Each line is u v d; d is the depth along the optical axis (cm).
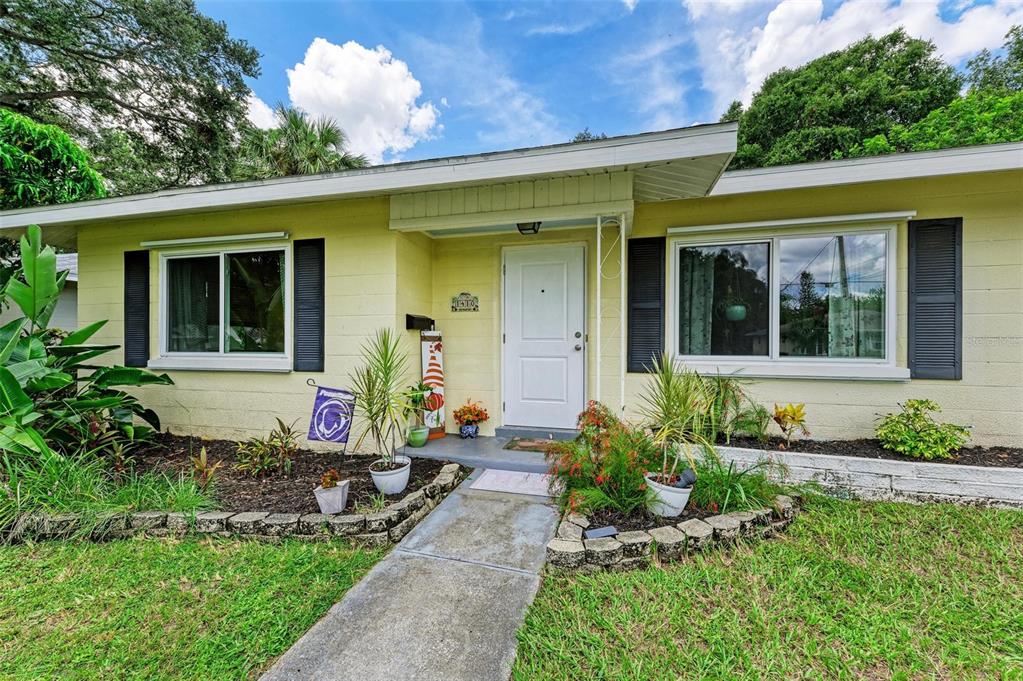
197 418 452
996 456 318
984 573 207
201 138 1212
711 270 403
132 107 1107
